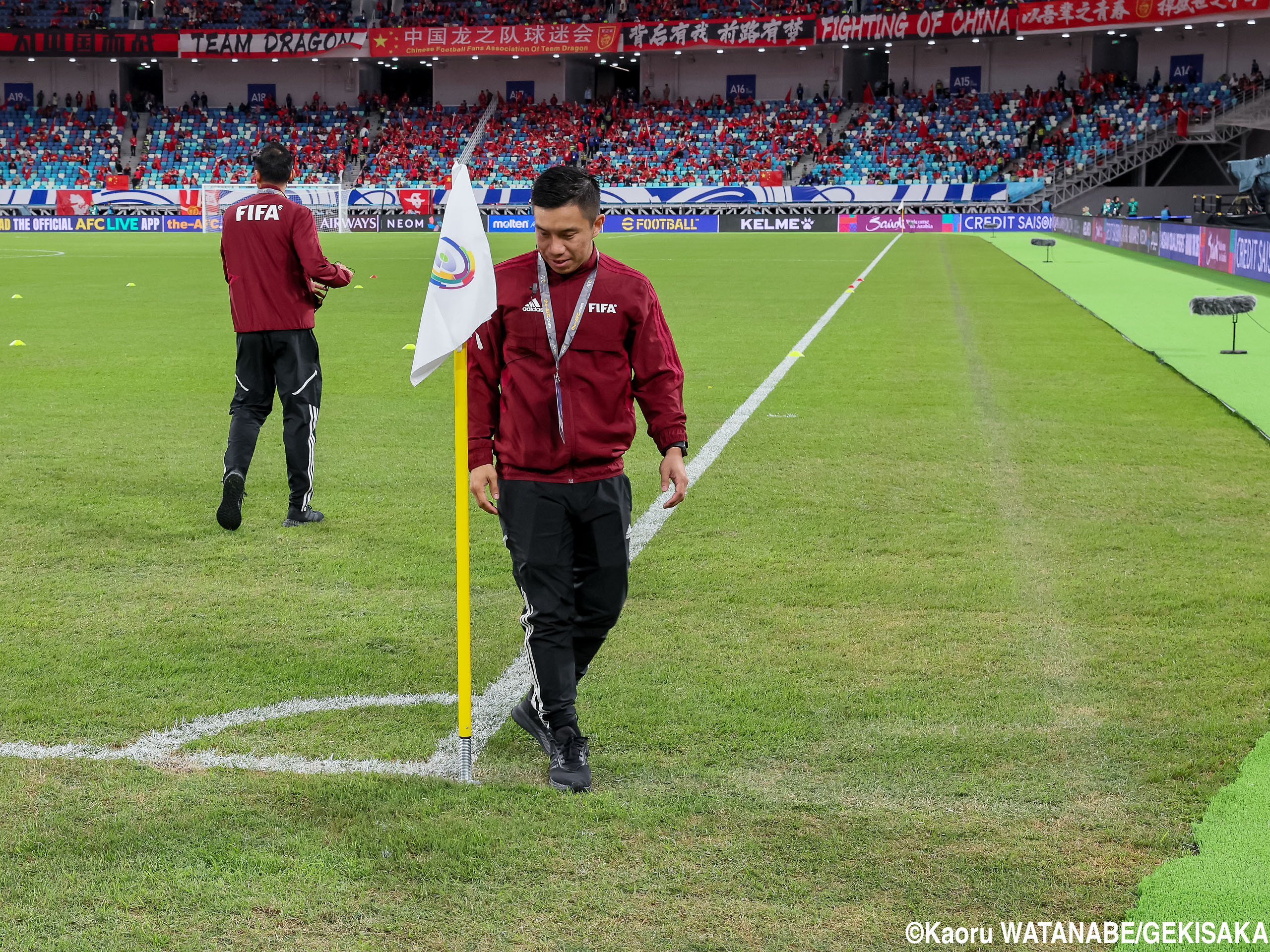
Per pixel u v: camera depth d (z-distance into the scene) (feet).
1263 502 21.66
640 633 15.21
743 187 156.46
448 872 9.63
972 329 49.21
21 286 72.28
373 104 185.78
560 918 9.03
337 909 9.15
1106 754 11.61
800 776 11.28
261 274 19.65
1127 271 81.30
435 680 13.85
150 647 14.82
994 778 11.17
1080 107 162.09
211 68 189.88
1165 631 15.07
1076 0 155.53
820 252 108.06
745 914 9.05
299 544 19.51
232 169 174.81
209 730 12.42
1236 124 145.89
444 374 37.81
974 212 152.76
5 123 181.88
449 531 20.30
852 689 13.34
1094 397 33.01
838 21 167.53
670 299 62.90
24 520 20.77
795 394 33.63
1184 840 10.01
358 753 11.88
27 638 15.10
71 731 12.37
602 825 10.40
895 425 29.17
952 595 16.63
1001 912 9.06
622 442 11.27
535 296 10.85
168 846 10.07
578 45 175.01
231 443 19.90
